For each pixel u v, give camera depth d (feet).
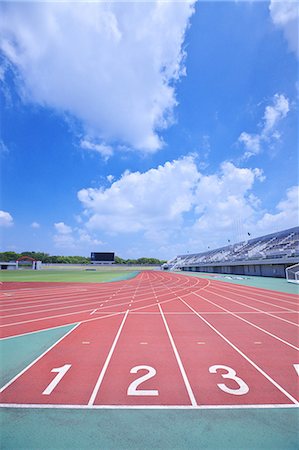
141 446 12.17
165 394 16.72
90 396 16.53
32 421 14.07
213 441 12.48
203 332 31.09
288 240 162.81
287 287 83.61
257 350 24.76
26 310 46.06
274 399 16.12
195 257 343.67
